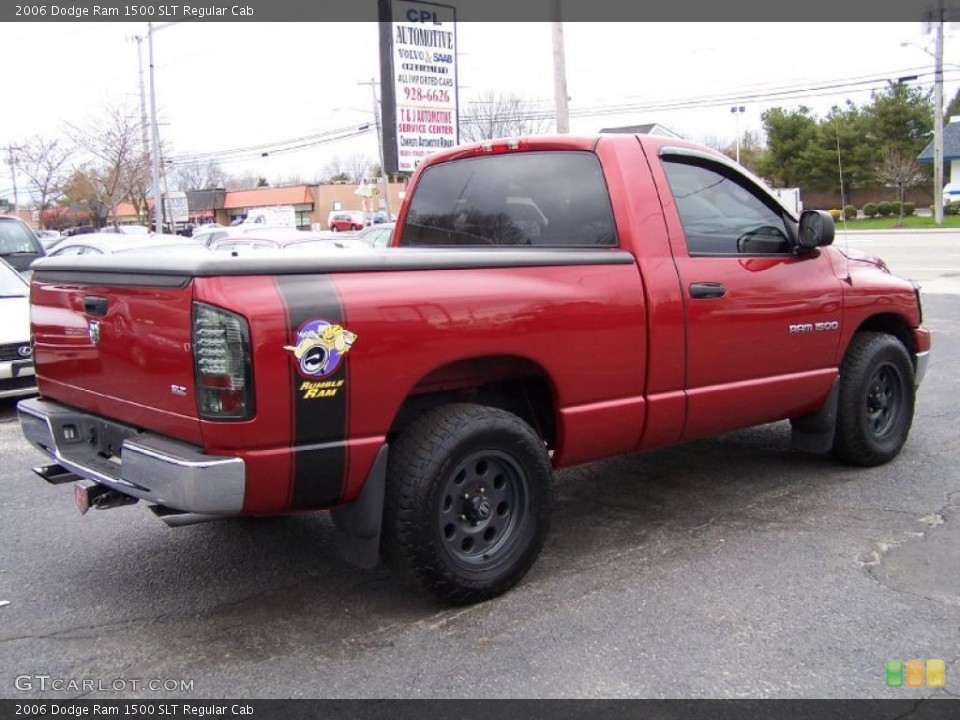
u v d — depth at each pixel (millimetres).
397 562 3824
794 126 38969
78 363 4055
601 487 5715
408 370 3631
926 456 6191
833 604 3971
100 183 40062
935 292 16891
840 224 44062
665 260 4520
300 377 3361
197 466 3266
